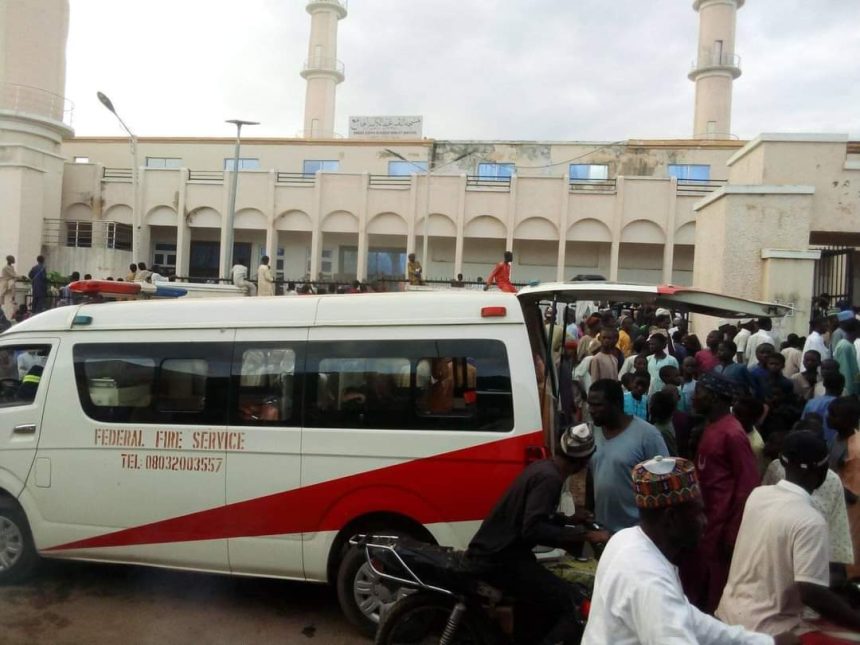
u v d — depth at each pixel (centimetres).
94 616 511
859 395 790
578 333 1289
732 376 764
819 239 1518
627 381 799
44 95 2889
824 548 306
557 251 3192
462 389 473
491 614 386
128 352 538
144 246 3309
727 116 4066
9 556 558
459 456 463
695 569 449
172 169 3281
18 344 567
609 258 3133
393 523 481
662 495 232
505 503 385
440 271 3275
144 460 520
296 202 3191
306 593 561
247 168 3566
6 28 2803
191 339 526
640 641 221
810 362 825
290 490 491
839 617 298
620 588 226
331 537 486
